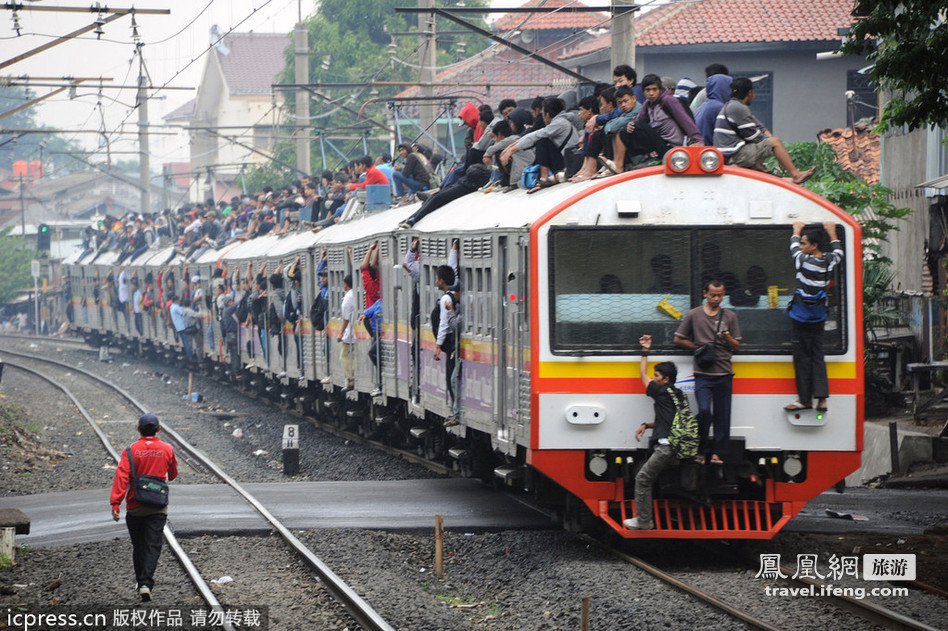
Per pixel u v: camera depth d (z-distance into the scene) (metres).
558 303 37.84
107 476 64.00
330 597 36.16
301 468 65.62
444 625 32.44
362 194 78.50
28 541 45.81
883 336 74.31
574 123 50.50
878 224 71.50
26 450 71.19
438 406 52.56
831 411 37.78
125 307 147.25
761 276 38.00
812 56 119.81
